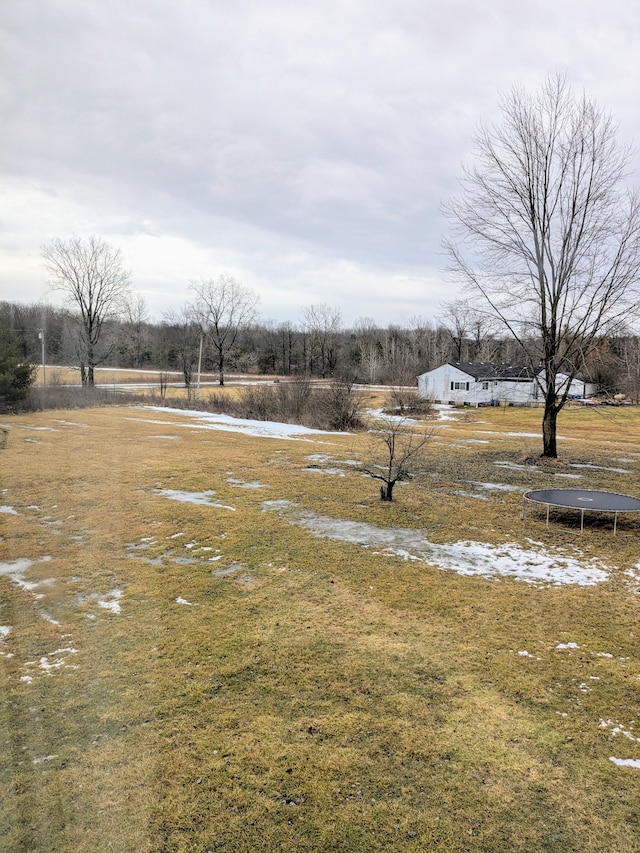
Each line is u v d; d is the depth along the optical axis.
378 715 3.45
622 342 14.05
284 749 3.10
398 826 2.59
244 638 4.36
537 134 12.74
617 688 3.83
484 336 15.46
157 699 3.42
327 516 8.04
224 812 2.62
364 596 5.30
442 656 4.21
